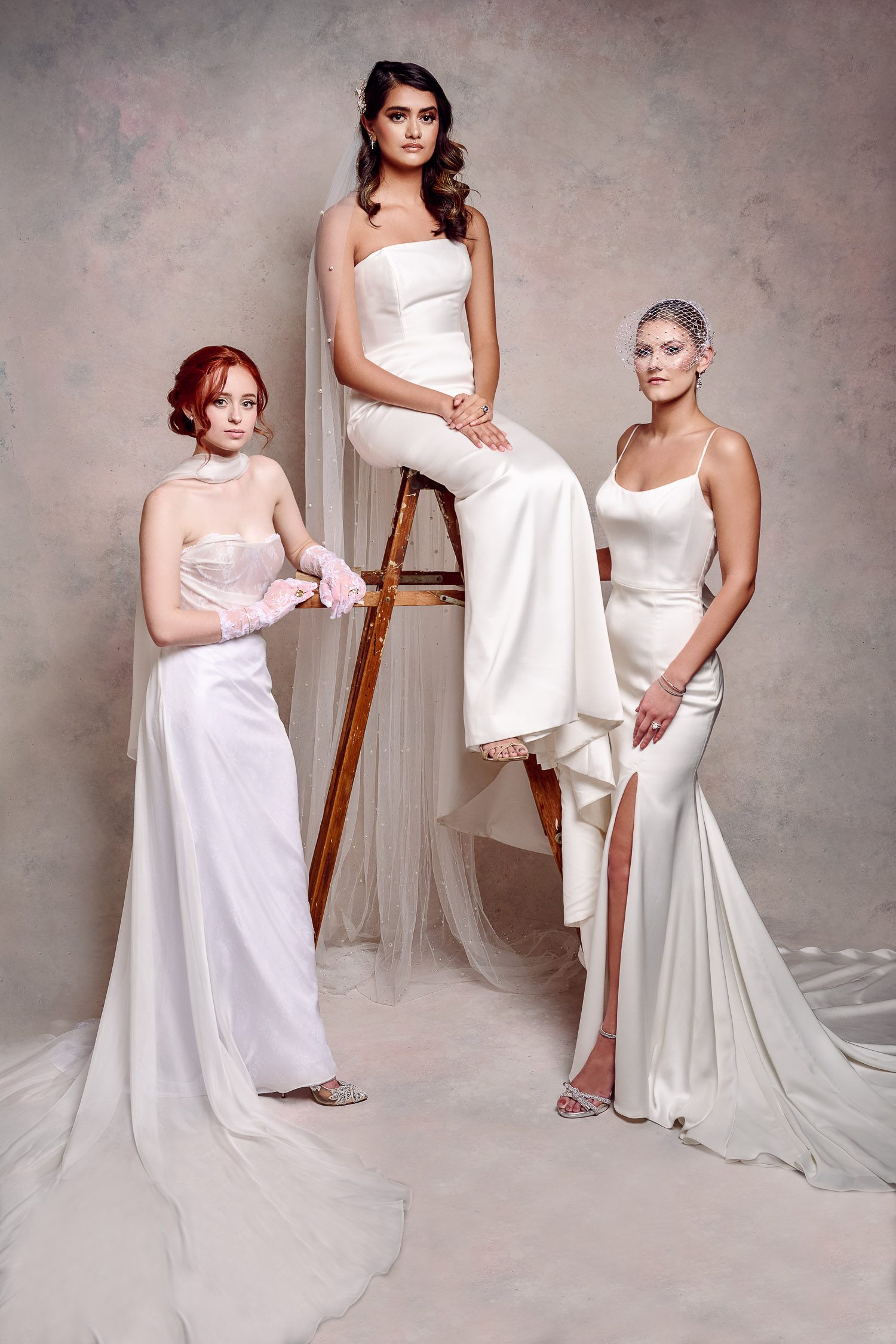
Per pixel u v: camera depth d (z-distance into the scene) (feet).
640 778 9.33
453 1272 7.21
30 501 13.03
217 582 9.03
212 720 8.92
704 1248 7.42
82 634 13.25
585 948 9.94
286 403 13.25
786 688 14.20
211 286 13.00
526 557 9.39
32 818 13.30
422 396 9.92
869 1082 9.51
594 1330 6.64
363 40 12.96
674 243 13.57
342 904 12.84
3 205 12.65
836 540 14.03
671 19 13.32
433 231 10.58
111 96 12.69
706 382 13.70
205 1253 7.16
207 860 8.91
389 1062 10.24
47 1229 7.38
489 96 13.21
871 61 13.41
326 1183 7.98
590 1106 9.22
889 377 13.83
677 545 9.41
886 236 13.64
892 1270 7.15
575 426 13.73
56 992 11.82
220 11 12.74
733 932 9.51
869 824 14.35
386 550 10.31
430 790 12.15
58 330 12.85
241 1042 9.19
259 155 12.94
